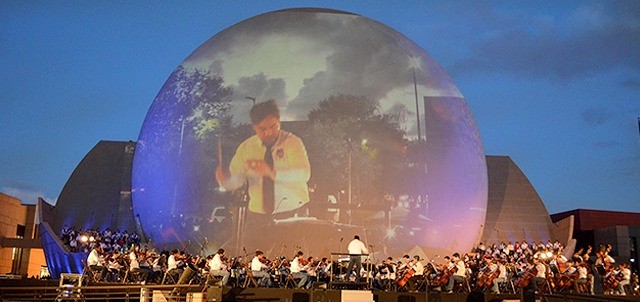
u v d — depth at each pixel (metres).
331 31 40.53
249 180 36.00
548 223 48.41
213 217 36.03
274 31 40.62
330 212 35.41
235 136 36.91
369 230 35.41
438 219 36.97
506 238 47.75
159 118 40.16
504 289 26.97
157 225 37.94
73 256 39.91
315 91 37.56
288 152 36.16
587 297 19.77
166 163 38.31
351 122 36.94
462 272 26.16
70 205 48.94
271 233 35.19
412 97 38.84
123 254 29.16
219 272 24.58
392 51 40.44
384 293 23.84
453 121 39.88
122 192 49.25
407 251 35.66
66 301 22.22
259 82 38.06
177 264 25.95
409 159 37.16
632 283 30.84
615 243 47.31
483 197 40.31
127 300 22.27
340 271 25.36
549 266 26.95
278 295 23.59
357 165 36.19
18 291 25.73
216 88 38.66
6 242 50.56
